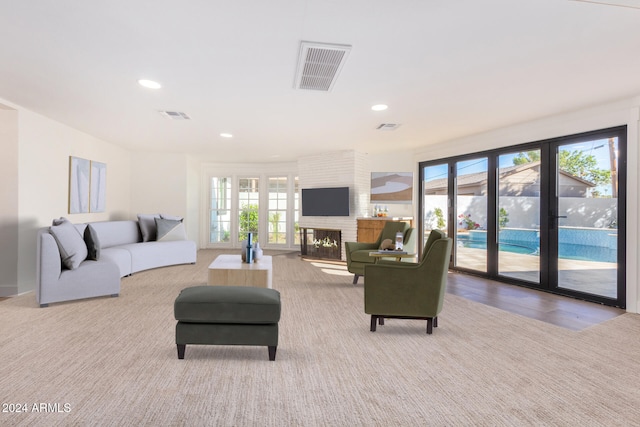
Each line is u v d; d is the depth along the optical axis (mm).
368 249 5336
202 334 2492
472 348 2805
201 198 9258
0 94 3787
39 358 2523
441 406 1968
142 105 4145
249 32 2447
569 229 4566
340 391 2119
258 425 1778
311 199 7734
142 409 1899
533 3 2098
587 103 4055
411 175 6973
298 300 4250
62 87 3541
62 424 1760
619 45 2631
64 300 3920
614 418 1867
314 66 3002
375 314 3158
